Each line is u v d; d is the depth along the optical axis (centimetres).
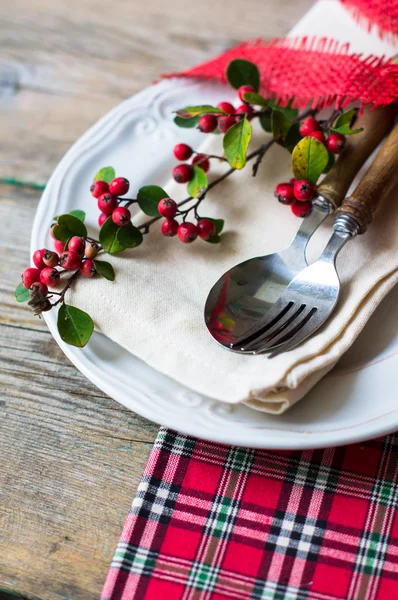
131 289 45
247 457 43
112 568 40
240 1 67
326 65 51
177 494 42
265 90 53
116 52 64
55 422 46
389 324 44
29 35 66
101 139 53
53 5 68
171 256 46
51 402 46
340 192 46
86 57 64
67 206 50
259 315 43
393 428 40
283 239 47
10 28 67
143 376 43
